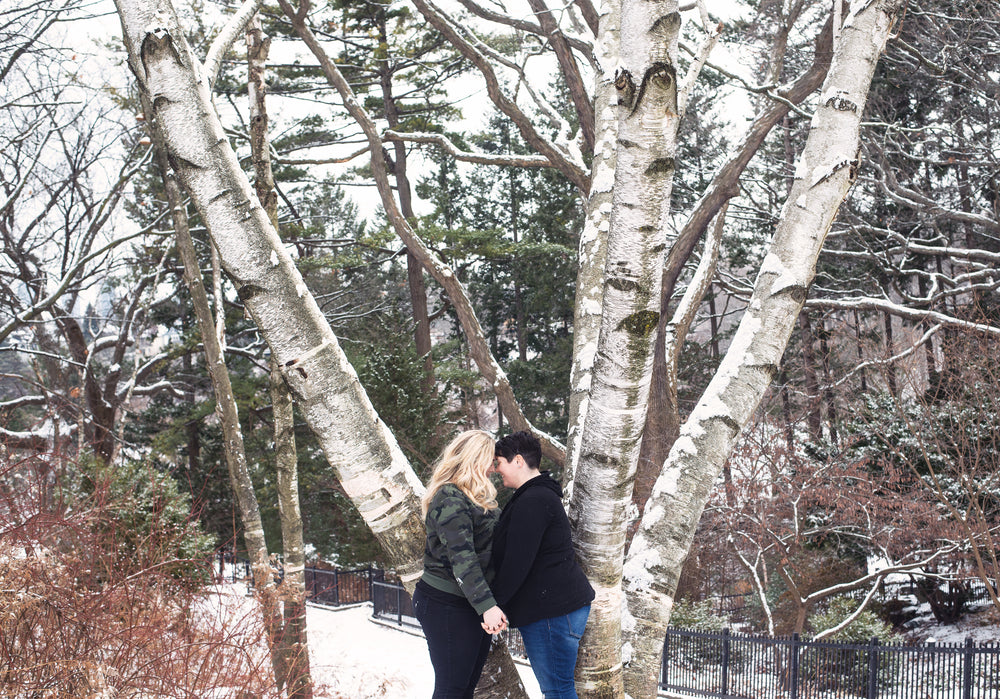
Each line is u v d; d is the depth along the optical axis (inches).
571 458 136.8
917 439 555.8
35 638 219.0
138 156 641.0
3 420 469.4
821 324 1017.5
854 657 446.3
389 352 845.8
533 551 106.1
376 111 977.5
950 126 782.5
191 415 940.0
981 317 582.9
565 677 108.5
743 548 697.6
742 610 744.3
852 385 732.0
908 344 641.0
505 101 441.7
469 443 113.7
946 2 675.4
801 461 626.5
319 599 809.5
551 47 439.2
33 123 556.7
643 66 94.5
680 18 95.5
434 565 109.3
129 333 805.2
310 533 923.4
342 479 103.3
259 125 277.4
